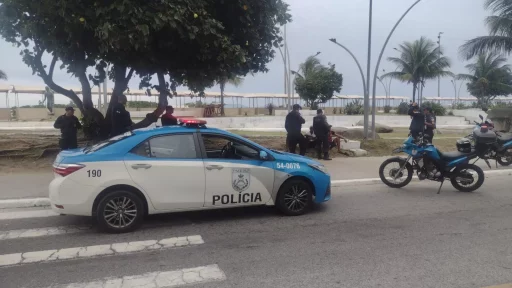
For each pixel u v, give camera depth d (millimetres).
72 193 5562
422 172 8672
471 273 4363
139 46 8430
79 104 11953
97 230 5910
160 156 5938
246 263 4664
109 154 5762
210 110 38656
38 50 10523
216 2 9664
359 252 5012
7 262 4711
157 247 5207
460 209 7184
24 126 23125
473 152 8484
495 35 18984
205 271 4434
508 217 6656
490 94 47812
